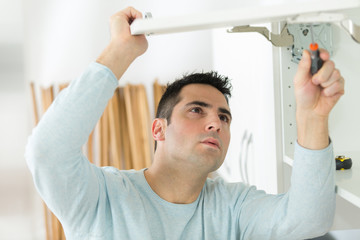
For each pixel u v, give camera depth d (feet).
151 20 2.27
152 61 10.07
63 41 9.74
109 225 3.36
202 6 10.09
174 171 3.52
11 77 9.53
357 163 3.71
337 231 4.62
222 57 7.62
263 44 4.55
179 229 3.51
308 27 3.86
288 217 3.28
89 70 2.77
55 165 2.72
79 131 2.68
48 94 9.57
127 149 9.75
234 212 3.76
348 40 4.02
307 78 2.75
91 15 9.82
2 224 9.54
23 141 9.59
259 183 5.13
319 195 3.06
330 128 4.17
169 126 3.59
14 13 9.51
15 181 9.57
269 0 5.39
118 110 9.71
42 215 9.68
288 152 4.08
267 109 4.46
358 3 2.06
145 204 3.52
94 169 3.33
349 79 4.10
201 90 3.67
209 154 3.41
